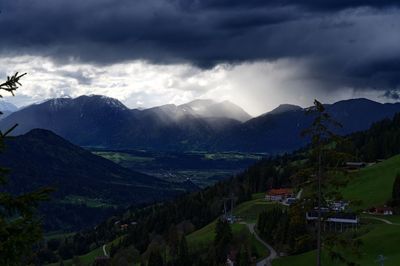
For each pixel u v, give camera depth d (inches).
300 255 5142.7
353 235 5211.6
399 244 4746.6
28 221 751.1
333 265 4084.6
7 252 718.5
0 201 738.8
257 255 5703.7
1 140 767.7
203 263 5644.7
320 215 1567.4
